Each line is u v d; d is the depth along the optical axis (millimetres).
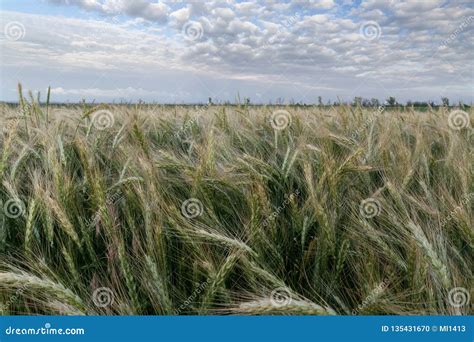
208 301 2059
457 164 3451
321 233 2387
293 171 3447
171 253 2455
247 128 4922
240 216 2816
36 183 2670
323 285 2334
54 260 2473
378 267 2285
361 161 3613
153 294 2131
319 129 4406
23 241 2551
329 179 2758
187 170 2801
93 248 2551
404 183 3082
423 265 2113
